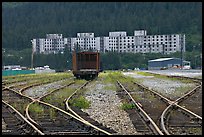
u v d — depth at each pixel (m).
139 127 15.48
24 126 15.82
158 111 20.83
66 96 31.80
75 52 69.06
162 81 59.12
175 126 15.83
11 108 22.20
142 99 28.50
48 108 22.84
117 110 22.12
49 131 14.68
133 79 67.81
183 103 25.78
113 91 37.72
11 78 78.00
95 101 27.89
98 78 72.44
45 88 44.84
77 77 68.25
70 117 17.97
